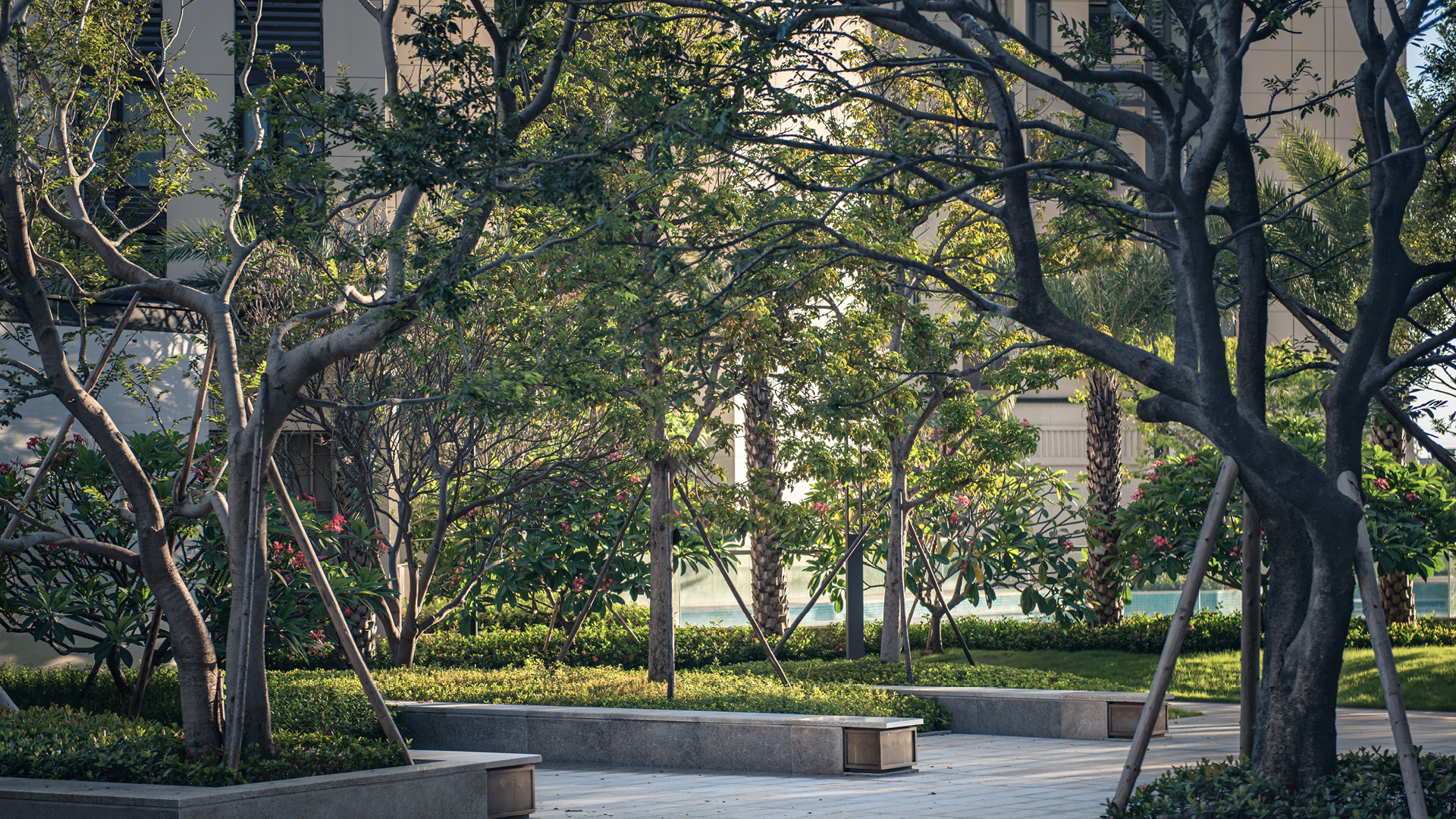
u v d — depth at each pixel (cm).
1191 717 1794
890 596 2033
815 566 2447
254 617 974
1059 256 1694
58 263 1144
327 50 2564
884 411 1631
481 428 1838
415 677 1766
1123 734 1602
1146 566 2125
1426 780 811
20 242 1021
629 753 1428
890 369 1460
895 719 1309
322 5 2572
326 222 1035
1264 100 3934
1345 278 1844
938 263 1697
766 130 1006
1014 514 2338
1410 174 845
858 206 1393
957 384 1595
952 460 1772
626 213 1202
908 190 1473
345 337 992
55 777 955
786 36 815
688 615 3494
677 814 1045
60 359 1016
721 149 930
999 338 1700
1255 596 923
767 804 1099
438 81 1028
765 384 1812
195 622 1012
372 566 2031
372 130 933
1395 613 2458
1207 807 798
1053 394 4600
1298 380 2792
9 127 1007
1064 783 1206
